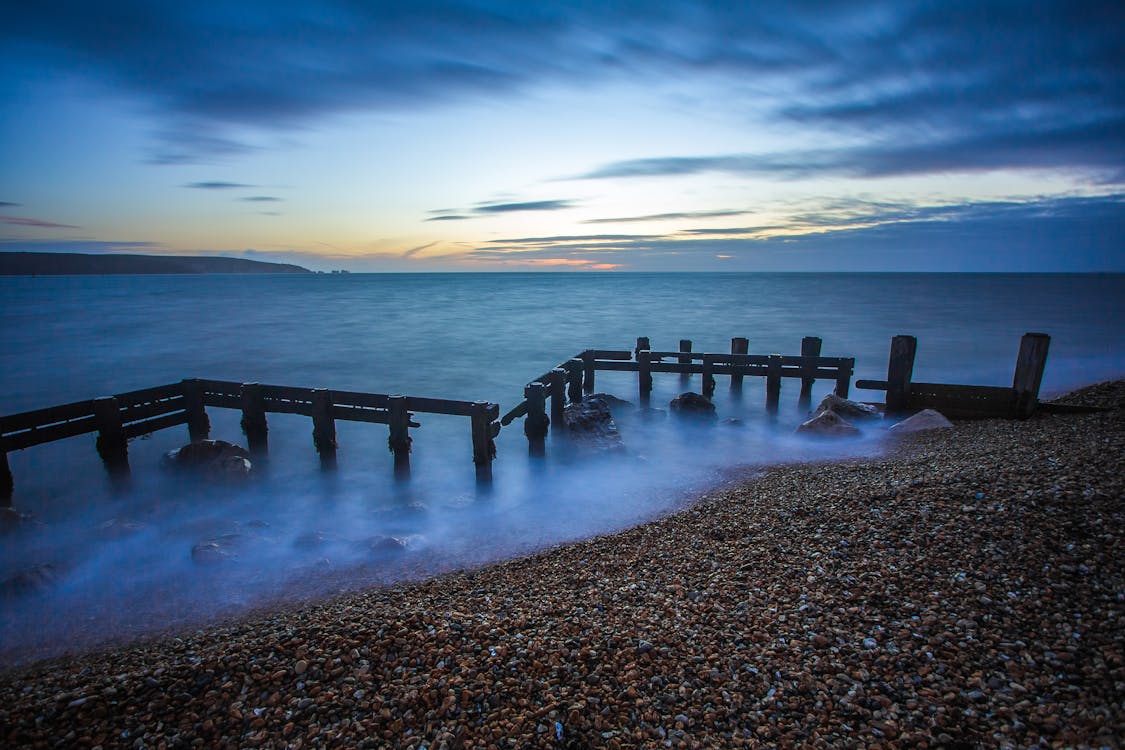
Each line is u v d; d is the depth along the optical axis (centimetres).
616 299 8031
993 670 499
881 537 758
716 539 872
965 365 2812
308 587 891
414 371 2784
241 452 1398
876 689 493
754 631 593
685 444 1603
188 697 541
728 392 2242
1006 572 633
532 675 545
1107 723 432
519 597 748
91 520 1220
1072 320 4694
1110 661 492
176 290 12088
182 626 792
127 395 1390
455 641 601
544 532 1062
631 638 594
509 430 1808
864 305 6456
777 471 1302
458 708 507
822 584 668
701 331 4197
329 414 1406
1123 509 726
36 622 809
